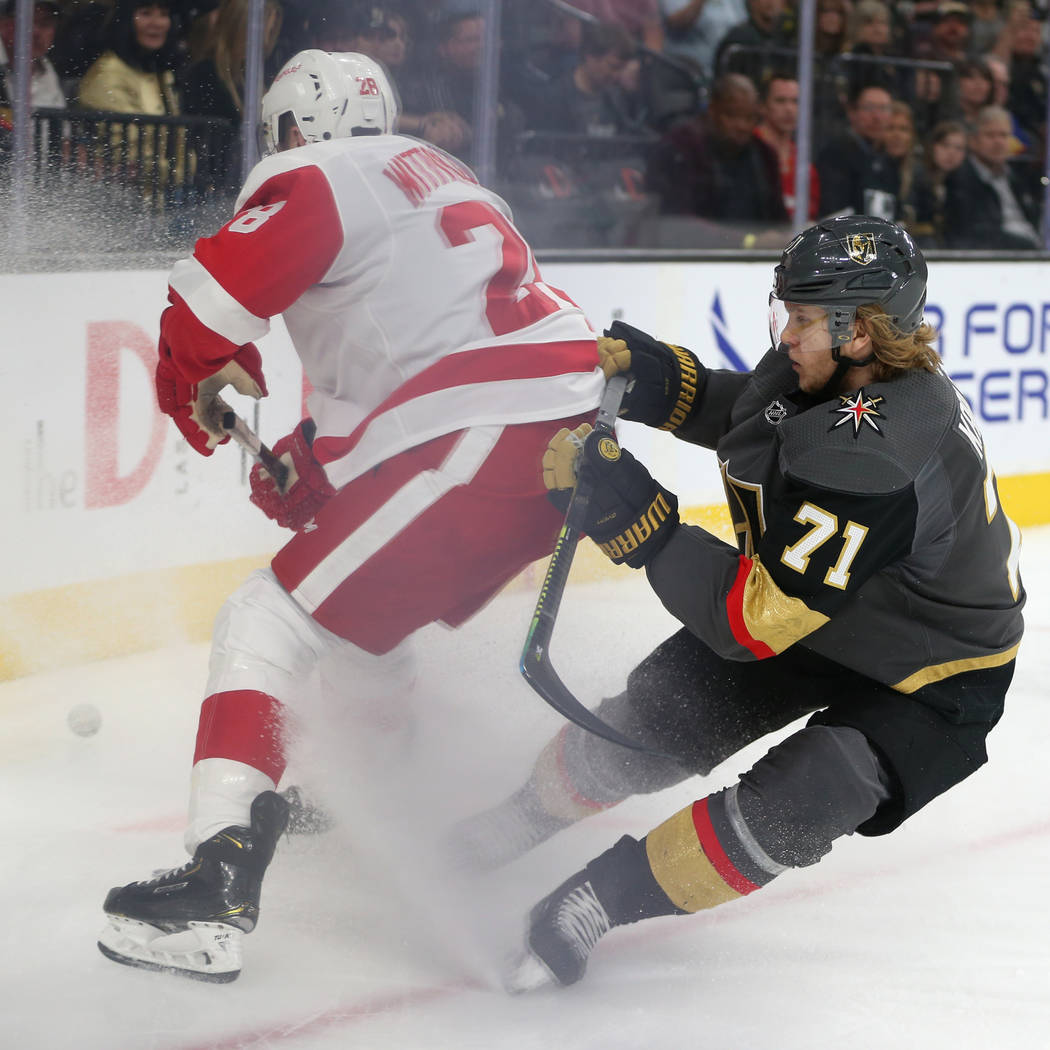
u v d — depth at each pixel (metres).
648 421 4.15
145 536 6.72
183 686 6.19
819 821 3.46
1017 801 5.11
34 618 6.26
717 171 9.76
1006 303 10.10
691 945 3.91
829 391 3.57
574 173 9.27
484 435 3.71
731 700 3.97
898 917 4.12
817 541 3.32
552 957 3.52
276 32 7.44
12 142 6.77
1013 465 10.31
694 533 3.62
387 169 3.72
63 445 6.35
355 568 3.74
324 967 3.68
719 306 9.11
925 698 3.59
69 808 4.75
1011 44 11.16
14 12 6.70
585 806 4.05
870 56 10.20
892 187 10.42
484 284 3.78
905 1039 3.41
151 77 7.13
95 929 3.83
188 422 3.93
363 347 3.74
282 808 3.57
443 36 8.23
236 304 3.55
